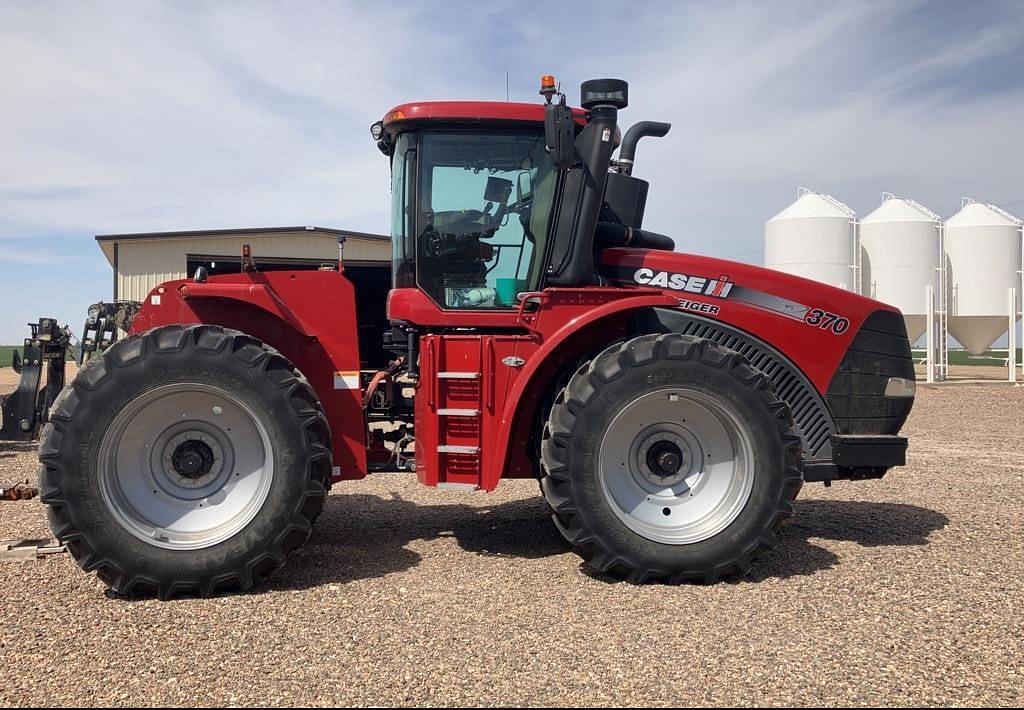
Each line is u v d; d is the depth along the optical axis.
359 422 4.47
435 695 2.76
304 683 2.85
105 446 3.80
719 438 4.27
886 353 4.87
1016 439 10.34
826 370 4.79
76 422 3.77
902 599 3.80
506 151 4.62
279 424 3.92
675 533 4.11
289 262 17.25
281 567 4.32
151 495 3.96
